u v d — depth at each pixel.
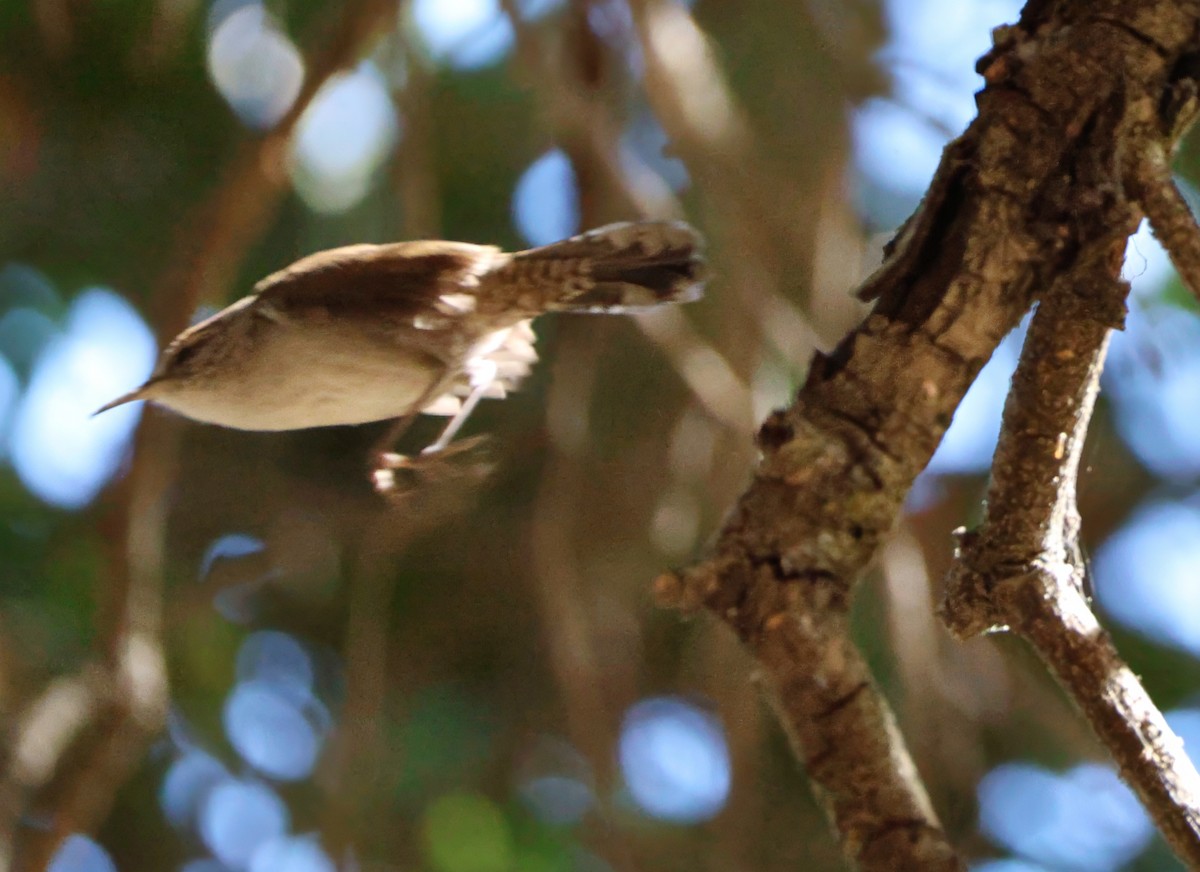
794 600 3.85
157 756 11.27
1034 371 4.45
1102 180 4.32
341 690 11.70
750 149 8.66
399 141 9.30
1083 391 4.46
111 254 11.05
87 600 10.73
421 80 9.09
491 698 11.29
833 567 3.94
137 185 11.09
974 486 9.68
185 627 11.19
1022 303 4.33
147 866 11.11
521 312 7.41
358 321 7.20
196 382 7.58
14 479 10.99
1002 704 9.84
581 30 8.62
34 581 10.80
